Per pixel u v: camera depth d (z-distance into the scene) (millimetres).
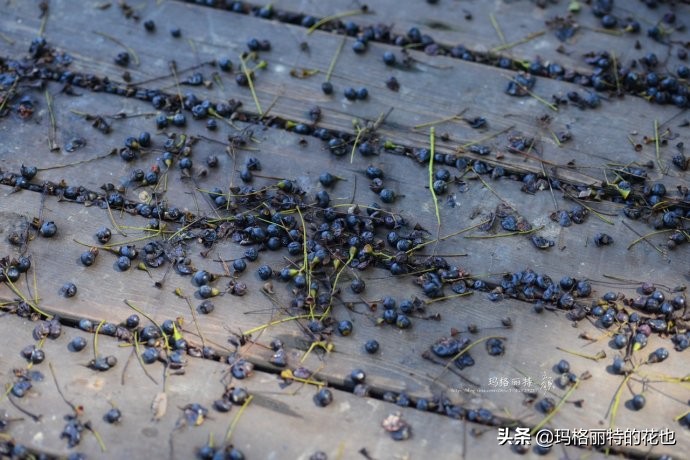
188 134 4141
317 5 4598
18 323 3529
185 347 3436
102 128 4141
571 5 4520
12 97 4281
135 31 4523
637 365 3373
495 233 3777
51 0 4625
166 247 3752
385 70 4344
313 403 3301
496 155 4008
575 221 3791
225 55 4418
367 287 3617
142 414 3270
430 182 3930
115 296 3604
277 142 4105
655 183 3896
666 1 4512
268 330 3498
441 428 3238
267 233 3766
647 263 3662
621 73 4262
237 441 3209
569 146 4043
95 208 3889
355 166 4016
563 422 3246
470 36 4453
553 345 3436
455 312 3539
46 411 3281
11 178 3994
